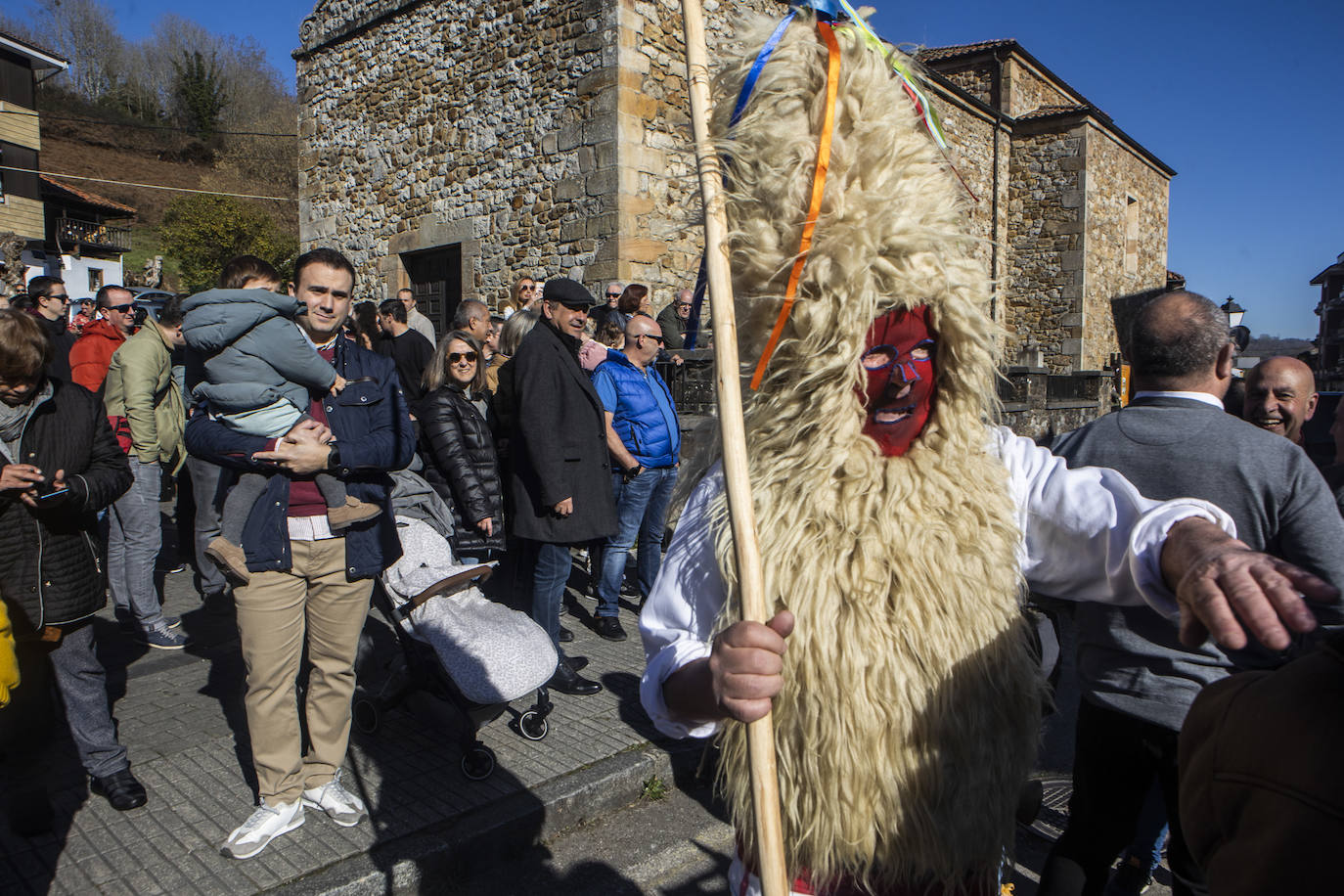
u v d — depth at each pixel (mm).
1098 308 17250
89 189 39719
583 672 4121
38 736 2660
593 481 3781
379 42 11055
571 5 8828
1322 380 25203
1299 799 769
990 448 1254
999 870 1224
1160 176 20266
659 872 2752
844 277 1039
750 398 1182
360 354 2828
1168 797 1908
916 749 1092
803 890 1169
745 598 983
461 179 10102
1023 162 16922
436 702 3162
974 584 1127
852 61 1095
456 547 3871
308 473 2520
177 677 3994
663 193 8891
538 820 2850
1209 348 1978
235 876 2449
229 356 2441
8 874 2451
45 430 2619
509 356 4656
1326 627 1774
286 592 2576
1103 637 1937
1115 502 1181
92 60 48125
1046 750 3650
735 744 1220
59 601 2629
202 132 46250
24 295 6027
